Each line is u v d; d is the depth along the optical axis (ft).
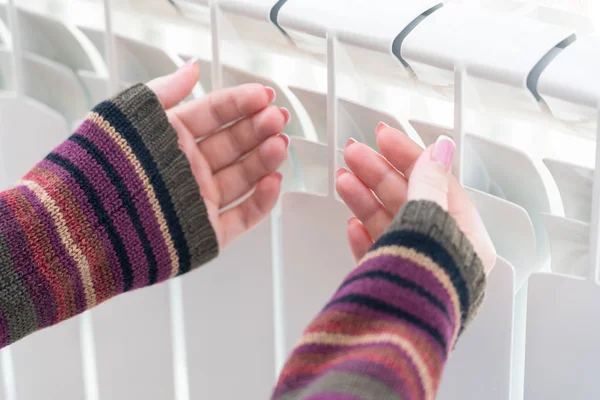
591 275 1.60
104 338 2.39
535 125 1.67
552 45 1.51
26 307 1.77
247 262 2.09
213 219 1.97
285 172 2.04
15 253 1.75
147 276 1.89
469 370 1.85
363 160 1.71
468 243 1.50
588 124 1.53
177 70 1.90
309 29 1.69
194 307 2.21
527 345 1.75
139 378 2.41
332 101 1.73
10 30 2.19
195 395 2.34
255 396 2.26
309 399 1.25
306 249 1.98
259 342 2.18
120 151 1.83
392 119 1.72
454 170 1.65
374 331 1.38
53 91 2.29
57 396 2.60
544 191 1.65
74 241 1.80
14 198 1.79
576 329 1.67
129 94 1.85
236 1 1.77
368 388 1.24
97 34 2.10
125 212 1.83
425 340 1.36
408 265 1.43
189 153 1.92
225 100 1.83
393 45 1.62
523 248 1.71
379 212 1.79
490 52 1.52
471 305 1.50
